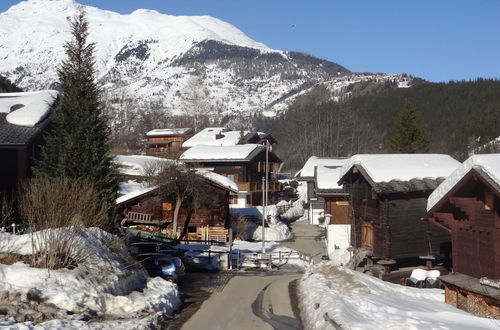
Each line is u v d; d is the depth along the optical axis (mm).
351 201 31969
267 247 40375
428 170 28172
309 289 19172
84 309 13320
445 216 17719
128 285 16438
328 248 40031
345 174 31047
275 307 17578
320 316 14734
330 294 16906
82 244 16125
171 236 36688
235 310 16984
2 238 15891
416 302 17781
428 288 22875
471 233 16703
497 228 15266
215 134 75938
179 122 116812
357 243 31266
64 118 23906
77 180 21406
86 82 24828
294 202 65812
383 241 27094
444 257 26891
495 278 15352
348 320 13188
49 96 31547
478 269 16328
